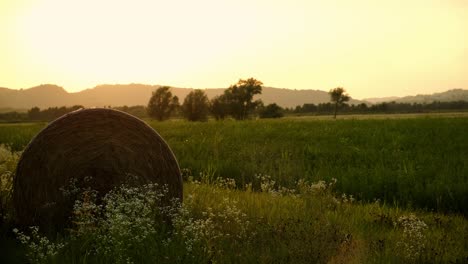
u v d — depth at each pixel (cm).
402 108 15438
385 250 684
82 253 627
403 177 1180
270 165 1282
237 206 873
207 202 897
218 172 1302
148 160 800
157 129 2597
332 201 956
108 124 788
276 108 10844
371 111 14425
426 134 2161
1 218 772
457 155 1531
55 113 13675
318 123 3055
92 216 688
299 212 835
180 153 1598
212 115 10800
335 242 678
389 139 2039
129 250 584
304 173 1270
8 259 648
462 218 953
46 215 763
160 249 599
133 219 647
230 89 10675
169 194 809
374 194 1127
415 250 679
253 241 666
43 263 580
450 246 724
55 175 767
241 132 2322
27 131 2694
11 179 862
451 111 14138
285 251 643
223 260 613
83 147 777
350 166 1384
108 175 786
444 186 1085
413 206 1056
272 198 952
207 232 640
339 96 12200
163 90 11662
